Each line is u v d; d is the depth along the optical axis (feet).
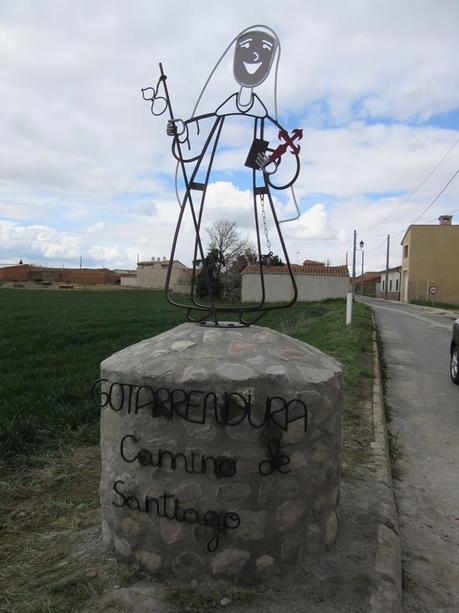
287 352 9.73
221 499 8.73
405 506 14.06
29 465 14.66
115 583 8.93
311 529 9.41
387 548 10.19
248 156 10.46
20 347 37.73
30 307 94.38
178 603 8.38
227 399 8.60
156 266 267.18
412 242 152.87
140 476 9.06
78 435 16.61
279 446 8.78
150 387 8.89
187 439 8.76
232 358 9.13
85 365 29.35
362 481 13.65
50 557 9.90
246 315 74.59
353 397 23.04
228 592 8.61
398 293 190.90
